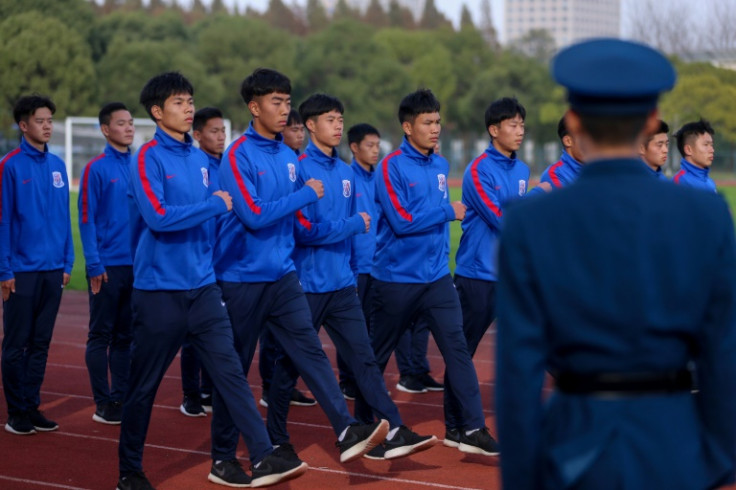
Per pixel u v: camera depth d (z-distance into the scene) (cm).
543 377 224
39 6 5184
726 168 5644
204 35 5734
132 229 477
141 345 470
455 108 6550
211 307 474
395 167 563
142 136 3238
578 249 221
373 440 489
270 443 475
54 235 621
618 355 220
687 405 226
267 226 489
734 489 483
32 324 618
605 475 218
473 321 586
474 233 585
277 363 525
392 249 565
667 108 4534
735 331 223
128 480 477
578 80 224
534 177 6203
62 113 4872
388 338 575
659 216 221
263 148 504
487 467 548
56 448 588
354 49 5906
